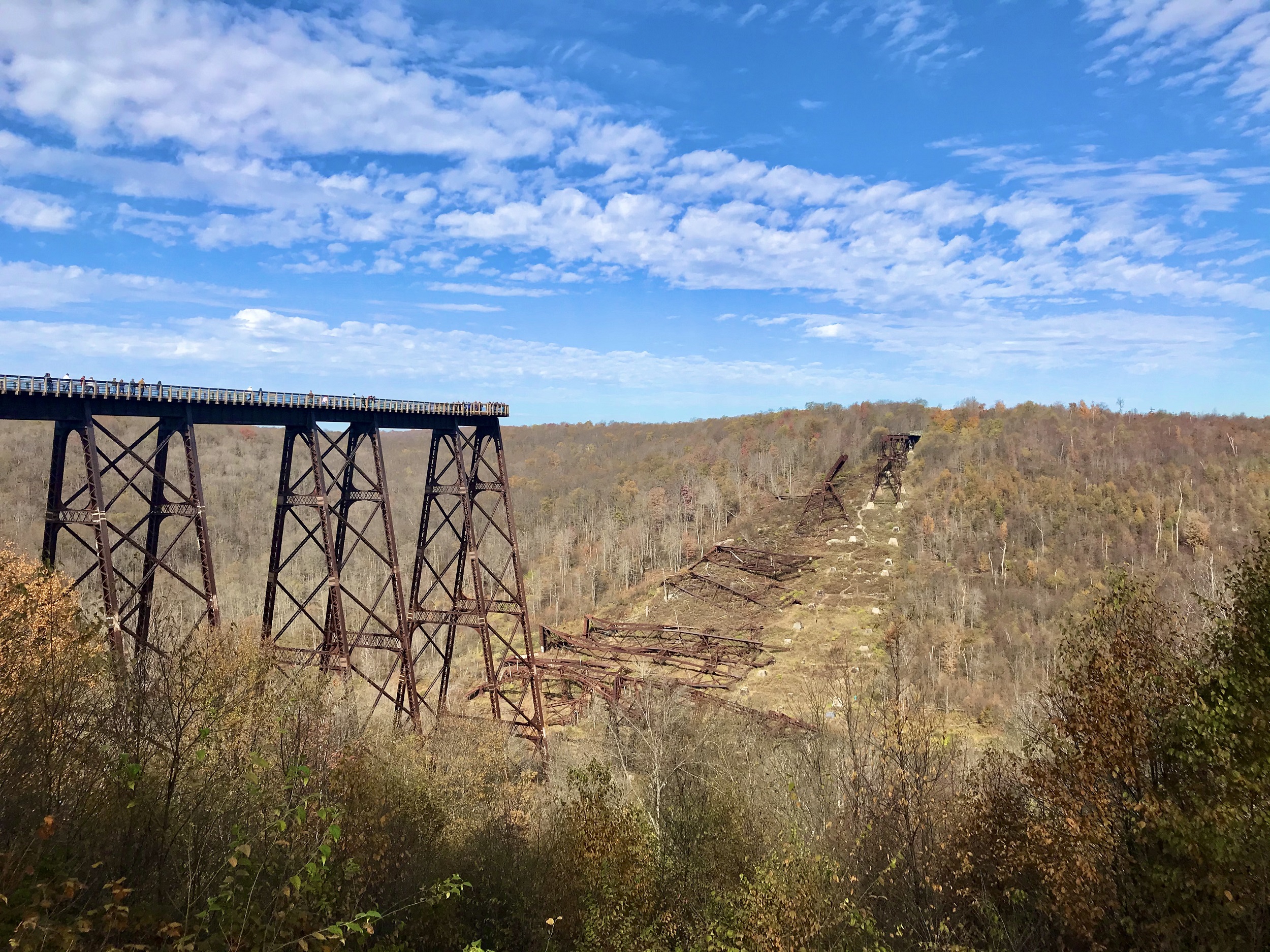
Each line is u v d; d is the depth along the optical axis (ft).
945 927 39.27
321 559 281.74
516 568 128.06
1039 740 42.47
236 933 26.12
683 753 88.69
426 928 40.60
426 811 53.11
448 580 294.25
